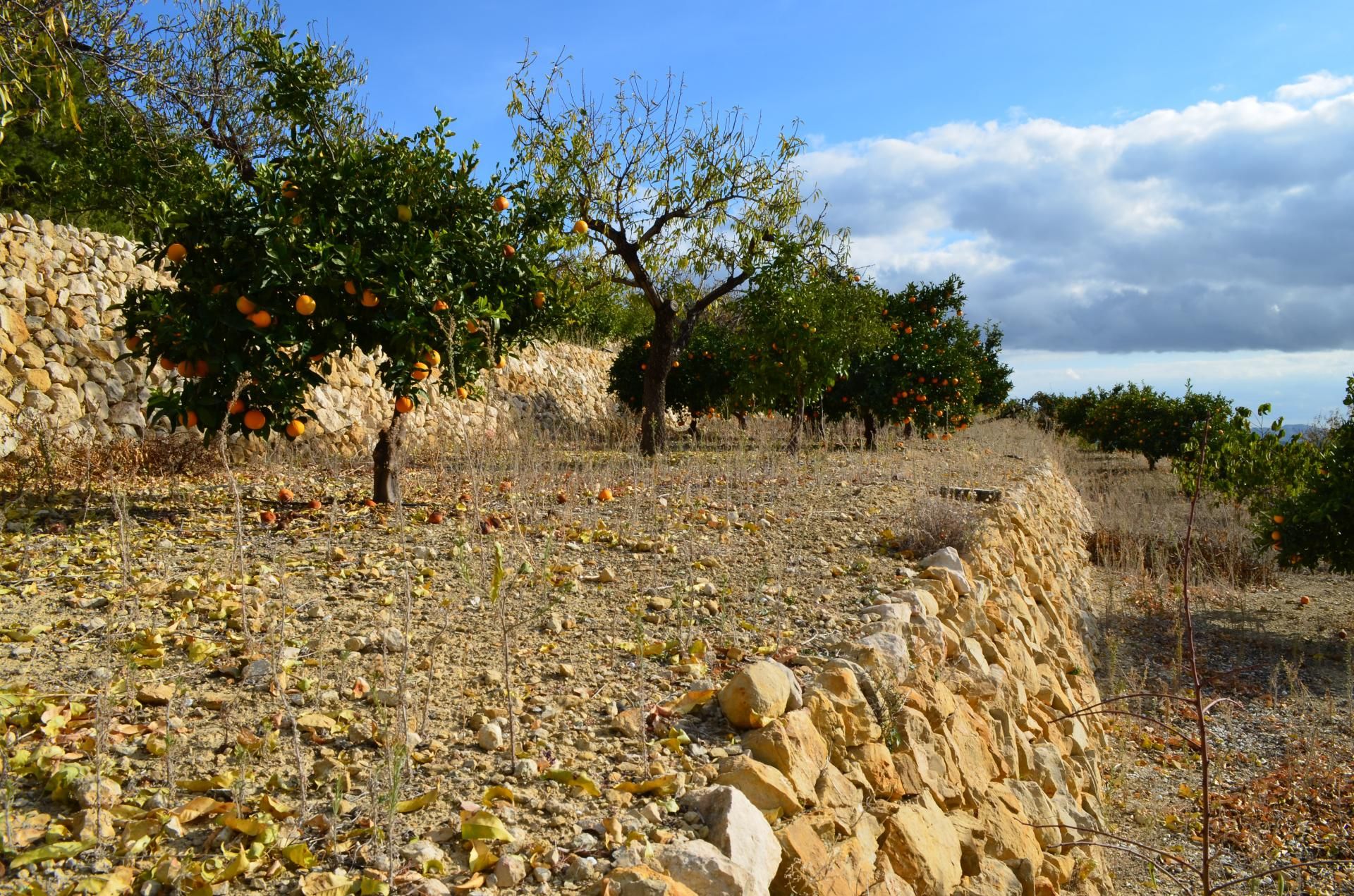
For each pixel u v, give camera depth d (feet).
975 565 18.99
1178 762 21.01
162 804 7.43
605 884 6.59
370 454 38.19
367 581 14.84
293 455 32.19
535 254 23.91
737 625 13.65
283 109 21.77
